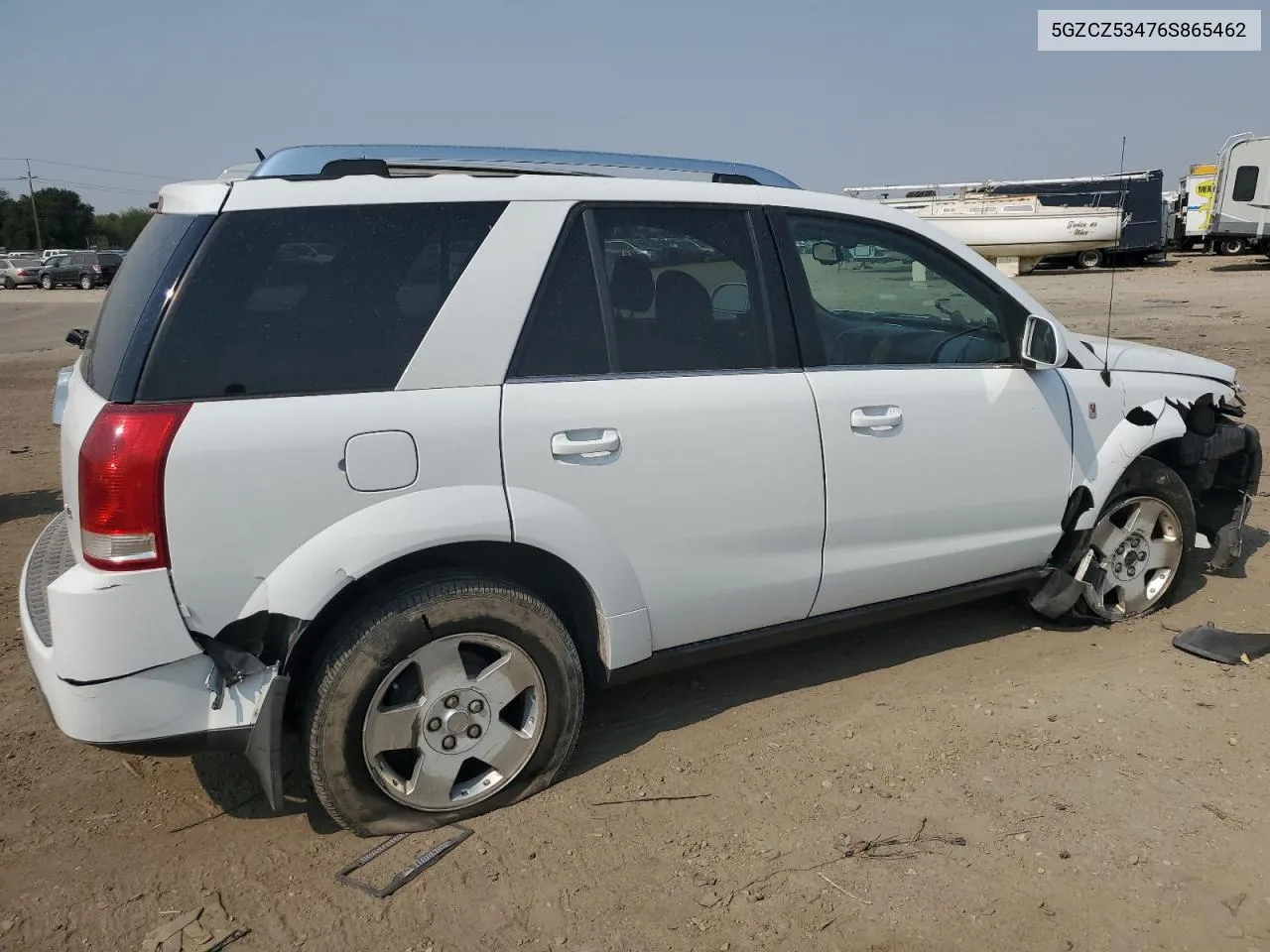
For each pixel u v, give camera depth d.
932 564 3.79
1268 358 12.19
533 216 3.05
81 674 2.54
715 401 3.24
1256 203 28.33
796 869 2.83
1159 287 24.31
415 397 2.82
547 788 3.22
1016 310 3.95
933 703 3.80
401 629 2.79
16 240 90.25
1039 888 2.73
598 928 2.61
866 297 3.71
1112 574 4.41
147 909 2.70
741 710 3.78
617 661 3.22
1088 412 4.11
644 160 3.65
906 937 2.56
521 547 2.99
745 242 3.40
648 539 3.17
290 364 2.72
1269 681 3.92
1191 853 2.87
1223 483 4.91
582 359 3.08
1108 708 3.73
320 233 2.80
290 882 2.80
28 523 6.43
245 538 2.63
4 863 2.90
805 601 3.55
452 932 2.60
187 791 3.28
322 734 2.77
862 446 3.51
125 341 2.64
